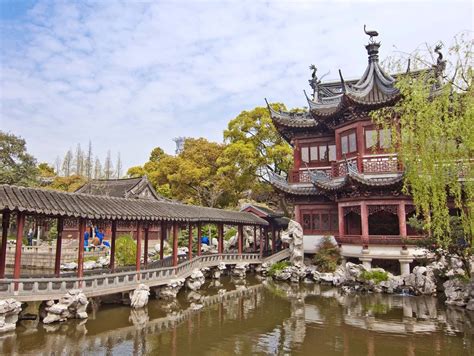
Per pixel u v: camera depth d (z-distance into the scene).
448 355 13.55
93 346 14.38
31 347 13.93
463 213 15.67
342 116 32.94
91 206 19.12
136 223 24.52
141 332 16.45
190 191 55.97
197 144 57.66
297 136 38.66
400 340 15.34
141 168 74.25
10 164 48.47
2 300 15.35
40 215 17.64
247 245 48.88
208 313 20.31
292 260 33.47
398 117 25.27
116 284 19.97
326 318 19.08
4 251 16.73
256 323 18.20
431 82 16.66
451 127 14.60
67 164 134.50
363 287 26.00
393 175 29.42
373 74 32.88
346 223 34.44
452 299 21.20
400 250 27.47
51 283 17.08
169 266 25.50
